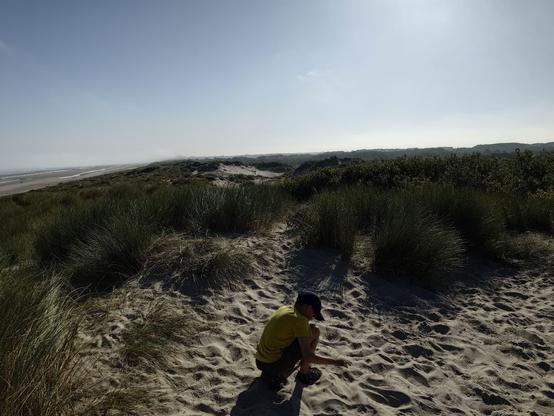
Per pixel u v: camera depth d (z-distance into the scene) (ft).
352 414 9.37
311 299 9.68
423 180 36.65
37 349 8.16
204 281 16.37
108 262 16.51
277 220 26.68
